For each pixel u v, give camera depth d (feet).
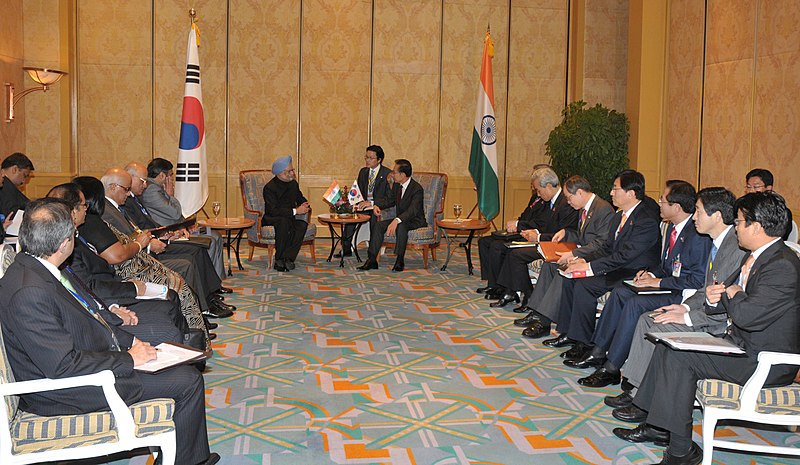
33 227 9.23
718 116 26.43
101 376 8.84
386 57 34.32
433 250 29.43
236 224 24.64
